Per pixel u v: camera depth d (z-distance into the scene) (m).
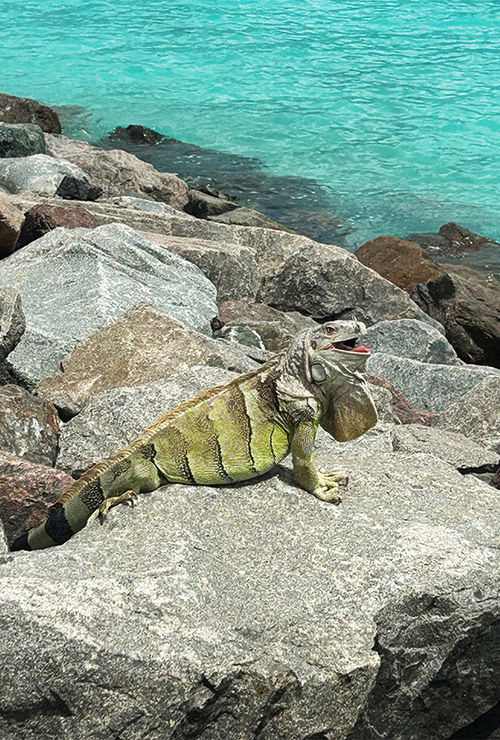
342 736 1.40
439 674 1.51
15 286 2.65
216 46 9.39
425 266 4.38
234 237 3.88
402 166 6.29
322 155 6.45
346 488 1.68
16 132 5.22
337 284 3.88
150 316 2.34
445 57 8.98
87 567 1.39
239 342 2.94
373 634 1.41
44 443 1.98
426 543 1.54
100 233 2.98
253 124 7.08
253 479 1.65
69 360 2.26
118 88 8.02
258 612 1.40
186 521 1.54
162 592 1.37
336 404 1.61
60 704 1.29
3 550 1.55
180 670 1.30
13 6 11.48
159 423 1.61
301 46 9.39
